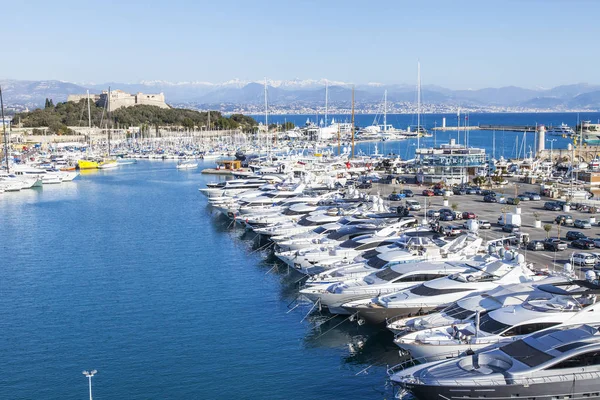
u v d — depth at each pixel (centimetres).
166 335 4988
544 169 14575
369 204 8450
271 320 5306
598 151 17838
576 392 3228
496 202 10062
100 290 6312
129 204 12812
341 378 4175
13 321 5384
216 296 6028
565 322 3775
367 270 5503
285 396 3919
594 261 5909
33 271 7175
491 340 3791
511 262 4872
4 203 13162
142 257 7800
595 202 9556
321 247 6531
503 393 3250
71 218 11069
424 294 4638
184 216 11094
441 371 3469
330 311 5291
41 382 4159
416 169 13550
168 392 3994
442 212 8594
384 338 4862
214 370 4312
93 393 3991
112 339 4916
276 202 9881
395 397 3856
